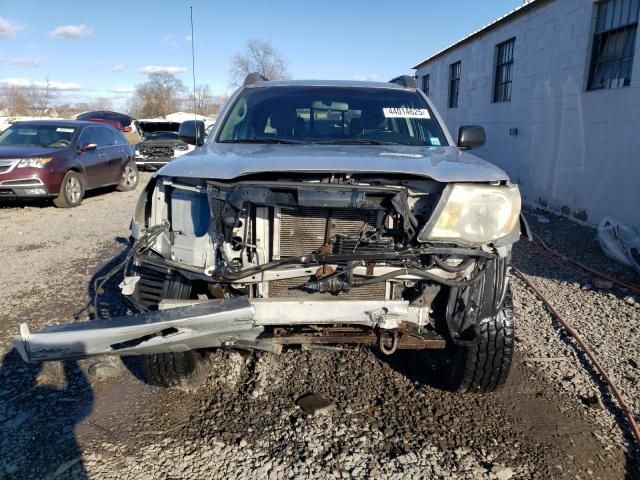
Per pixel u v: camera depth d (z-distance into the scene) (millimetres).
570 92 9297
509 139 11953
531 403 3357
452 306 2859
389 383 3568
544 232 8375
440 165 2795
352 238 2676
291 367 3766
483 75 13531
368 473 2697
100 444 2900
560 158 9648
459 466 2764
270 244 2762
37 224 8984
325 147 3346
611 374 3717
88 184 11453
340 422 3127
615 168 8047
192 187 2777
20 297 5195
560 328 4508
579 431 3080
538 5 10375
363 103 4152
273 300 2676
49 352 2469
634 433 3039
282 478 2650
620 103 7906
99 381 3592
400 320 2740
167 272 2816
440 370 3576
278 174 2674
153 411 3223
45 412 3223
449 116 16656
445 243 2648
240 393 3434
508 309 3008
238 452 2844
